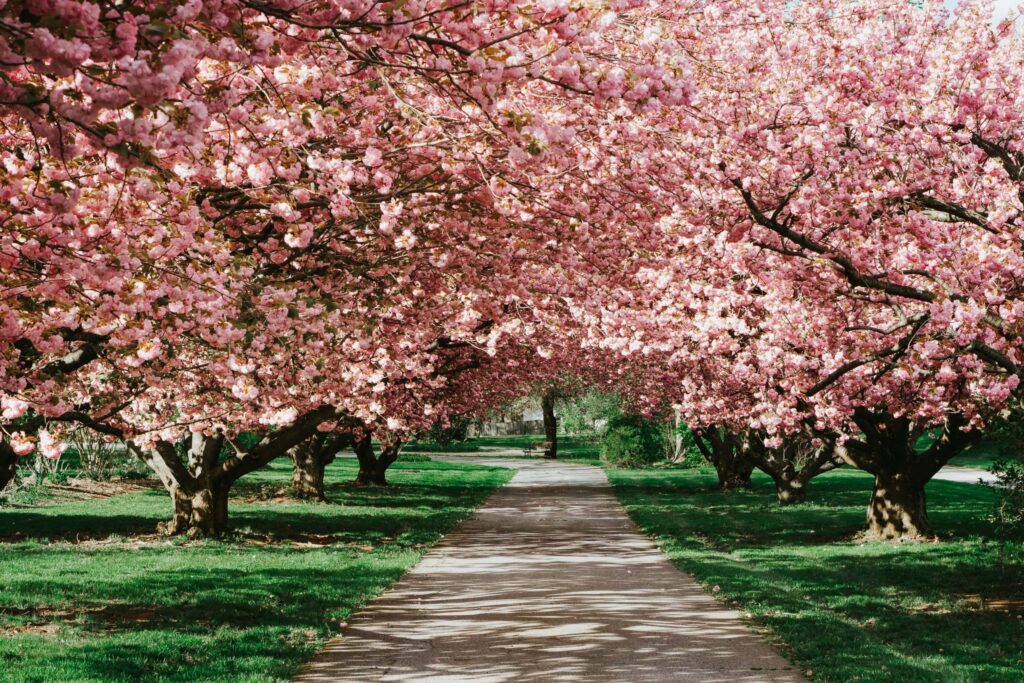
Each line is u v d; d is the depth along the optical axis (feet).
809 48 39.06
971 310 25.21
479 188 30.22
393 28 15.62
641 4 28.07
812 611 36.78
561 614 36.63
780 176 34.55
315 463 91.81
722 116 37.11
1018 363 29.25
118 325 21.81
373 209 31.24
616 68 16.88
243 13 15.57
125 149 11.39
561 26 16.55
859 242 33.58
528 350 83.10
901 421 60.29
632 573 47.65
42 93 11.30
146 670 26.61
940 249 30.71
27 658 27.63
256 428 58.54
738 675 27.20
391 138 32.04
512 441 286.05
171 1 11.95
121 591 39.60
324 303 23.12
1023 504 41.75
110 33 11.34
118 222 21.02
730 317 44.42
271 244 29.78
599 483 124.77
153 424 43.68
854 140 34.99
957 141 33.50
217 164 22.59
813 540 62.39
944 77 33.14
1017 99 33.04
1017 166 33.22
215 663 27.53
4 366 20.30
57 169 18.49
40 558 48.80
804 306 40.29
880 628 34.04
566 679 26.84
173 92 10.91
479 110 19.34
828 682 26.00
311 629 33.17
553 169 31.04
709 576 45.21
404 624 34.73
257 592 39.86
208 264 24.58
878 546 57.57
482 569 49.01
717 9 38.86
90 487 88.38
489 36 16.87
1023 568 46.98
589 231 36.27
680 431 155.94
